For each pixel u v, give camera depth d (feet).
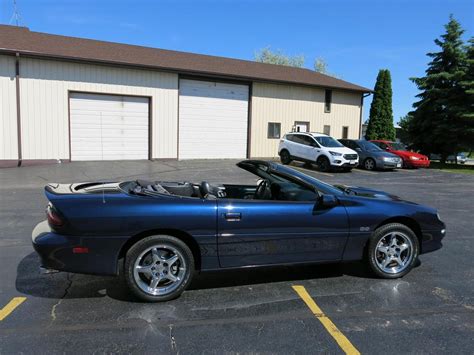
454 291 13.67
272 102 72.38
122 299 12.59
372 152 62.18
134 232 11.94
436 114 79.30
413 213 14.80
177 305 12.22
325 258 13.99
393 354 9.55
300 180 14.40
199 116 65.36
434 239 15.21
